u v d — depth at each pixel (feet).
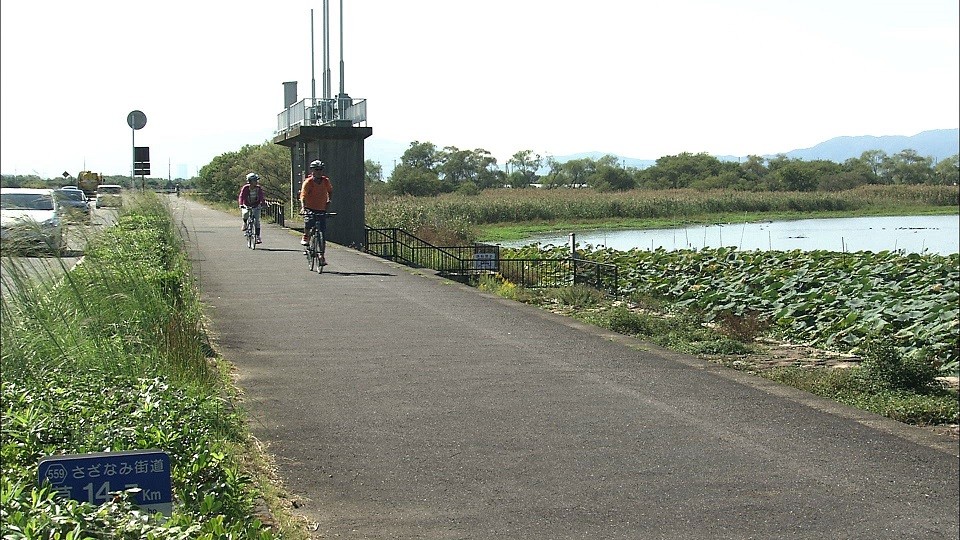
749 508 19.72
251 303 48.16
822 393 32.71
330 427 25.22
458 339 38.78
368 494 20.26
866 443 24.41
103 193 53.06
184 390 24.41
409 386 30.17
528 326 42.27
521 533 18.29
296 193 123.54
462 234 120.78
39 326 27.35
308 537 17.65
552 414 26.91
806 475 21.84
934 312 52.31
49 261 29.73
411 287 55.77
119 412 19.86
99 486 11.71
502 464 22.35
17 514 11.38
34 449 17.34
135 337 28.96
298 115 111.34
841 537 18.26
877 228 201.26
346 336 39.06
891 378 34.55
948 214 264.52
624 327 45.75
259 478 20.31
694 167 431.02
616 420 26.35
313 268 63.82
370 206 141.49
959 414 29.35
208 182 246.88
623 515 19.27
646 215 240.73
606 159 501.97
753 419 26.61
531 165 553.64
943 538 18.24
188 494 15.56
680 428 25.59
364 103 98.43
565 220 224.33
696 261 88.33
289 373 31.78
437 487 20.76
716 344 42.24
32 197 57.67
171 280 34.32
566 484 21.04
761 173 417.90
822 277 71.72
